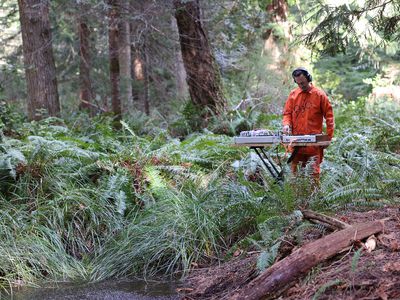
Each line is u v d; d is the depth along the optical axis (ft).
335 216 17.76
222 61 52.19
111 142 29.86
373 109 41.60
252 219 20.52
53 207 22.75
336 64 66.33
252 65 50.19
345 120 36.52
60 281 19.33
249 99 44.32
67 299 17.07
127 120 43.32
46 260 20.34
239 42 53.21
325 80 57.88
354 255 13.21
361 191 18.85
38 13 43.37
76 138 30.94
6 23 53.93
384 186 20.17
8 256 19.94
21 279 19.39
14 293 18.03
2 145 24.93
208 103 40.70
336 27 26.66
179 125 40.32
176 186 24.88
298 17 54.80
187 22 39.99
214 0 48.26
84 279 19.48
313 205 18.72
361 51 50.70
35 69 43.86
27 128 32.81
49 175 24.64
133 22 47.14
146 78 67.36
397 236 14.35
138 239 21.16
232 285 16.42
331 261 14.10
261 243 18.07
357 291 12.43
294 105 22.44
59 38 64.59
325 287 12.48
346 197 18.79
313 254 14.01
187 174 25.54
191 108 40.50
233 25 53.98
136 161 26.30
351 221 16.84
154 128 39.14
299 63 51.24
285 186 18.69
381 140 30.22
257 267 15.31
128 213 23.62
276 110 45.80
